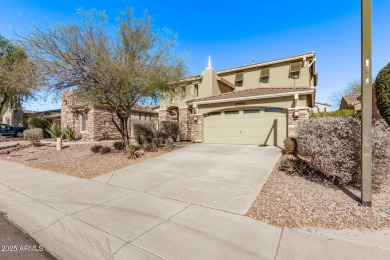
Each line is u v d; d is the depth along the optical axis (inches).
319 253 115.0
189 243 127.4
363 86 170.2
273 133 496.4
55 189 234.8
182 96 547.2
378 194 195.6
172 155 406.0
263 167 296.8
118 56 366.9
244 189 217.6
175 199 199.0
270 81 743.1
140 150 449.4
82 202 194.9
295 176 250.7
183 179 260.1
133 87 379.9
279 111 490.0
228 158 363.3
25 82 378.9
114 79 351.9
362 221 146.5
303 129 330.0
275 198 190.4
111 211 173.9
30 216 169.5
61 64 343.0
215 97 597.0
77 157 428.5
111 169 321.1
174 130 692.7
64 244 131.6
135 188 235.0
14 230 149.4
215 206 180.7
